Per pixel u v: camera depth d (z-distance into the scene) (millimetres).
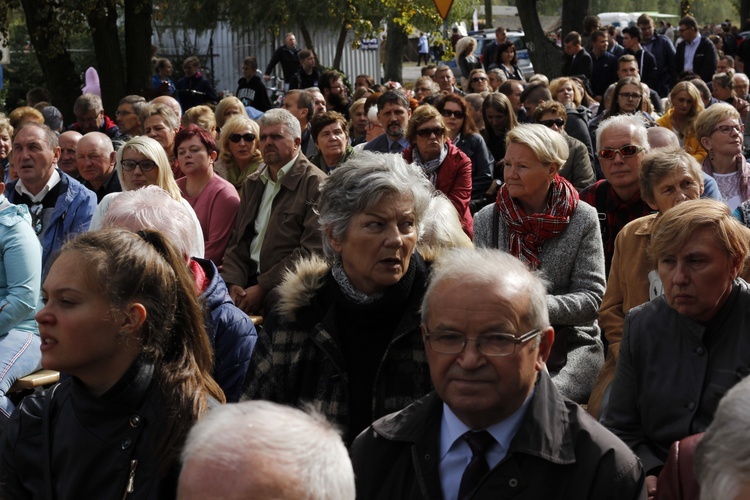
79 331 3057
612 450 2777
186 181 7934
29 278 6113
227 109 11578
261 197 7219
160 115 9078
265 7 30781
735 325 3803
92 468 3061
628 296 5117
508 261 2873
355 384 3672
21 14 29281
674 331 3885
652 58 19000
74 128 13039
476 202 9320
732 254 3744
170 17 32938
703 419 3785
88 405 3092
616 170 6117
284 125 7004
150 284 3141
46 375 6074
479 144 9477
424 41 47531
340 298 3664
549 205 5383
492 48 23094
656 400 3867
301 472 1867
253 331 4473
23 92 29797
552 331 2877
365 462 2949
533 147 5289
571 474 2748
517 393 2770
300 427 1941
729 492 1840
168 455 2998
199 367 3283
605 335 5172
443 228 4055
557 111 8773
